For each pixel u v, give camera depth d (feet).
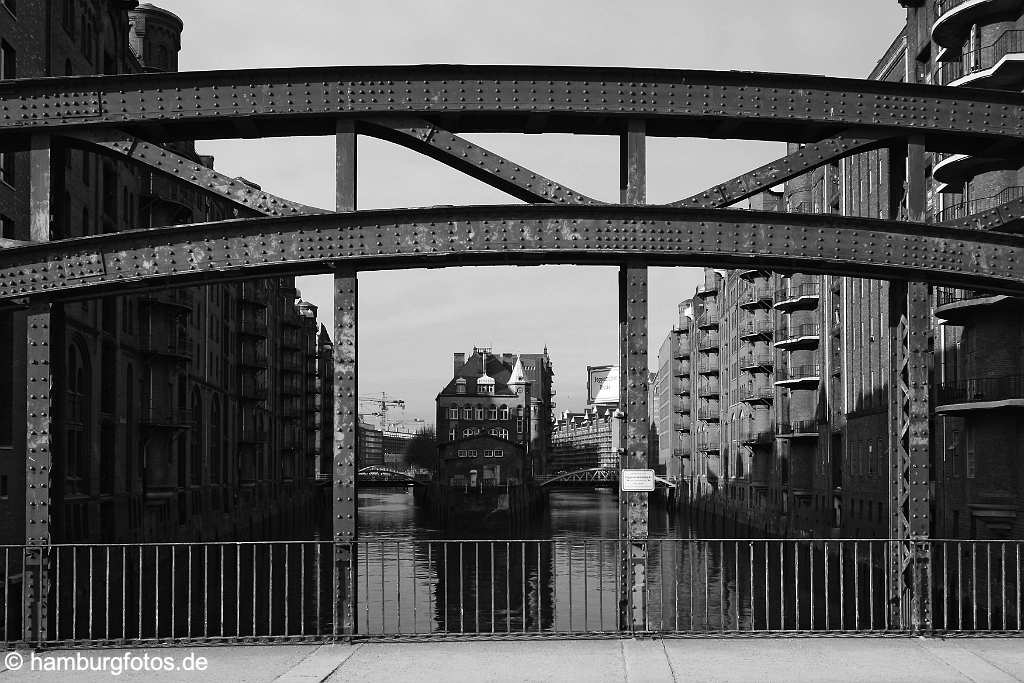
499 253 34.09
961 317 95.76
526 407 428.97
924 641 35.06
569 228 34.22
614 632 35.65
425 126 34.50
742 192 35.06
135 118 34.42
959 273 35.12
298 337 316.19
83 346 113.70
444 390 426.10
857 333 148.25
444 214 34.09
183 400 164.25
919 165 35.63
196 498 175.83
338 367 34.45
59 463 35.35
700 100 34.99
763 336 214.48
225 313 209.97
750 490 224.74
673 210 34.30
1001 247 35.29
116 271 34.12
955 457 101.76
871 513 136.36
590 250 34.17
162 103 34.47
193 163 34.53
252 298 228.63
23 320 89.61
